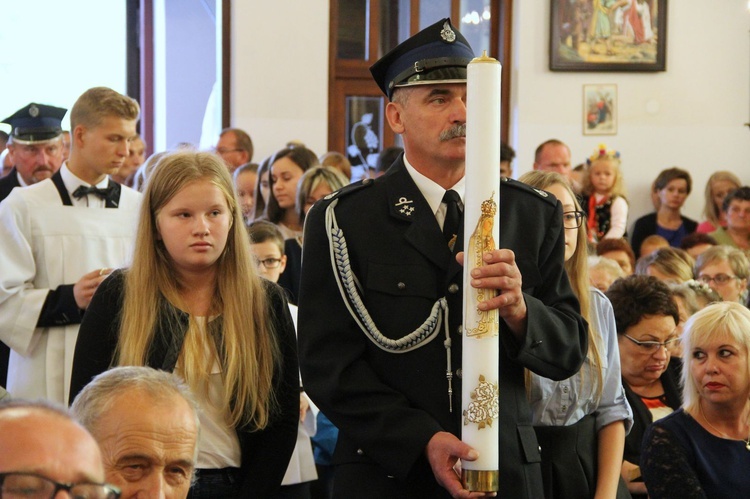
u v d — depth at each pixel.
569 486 3.12
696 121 9.67
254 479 3.06
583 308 3.33
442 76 2.72
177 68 9.87
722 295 5.71
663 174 9.33
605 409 3.31
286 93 9.34
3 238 4.28
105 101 4.43
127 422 2.20
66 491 1.43
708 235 7.37
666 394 4.16
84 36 9.65
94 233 4.39
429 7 9.61
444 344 2.64
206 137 9.90
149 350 3.02
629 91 9.62
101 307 3.12
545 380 3.15
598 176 8.70
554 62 9.52
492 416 2.39
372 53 9.54
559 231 2.84
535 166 8.39
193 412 2.30
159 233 3.13
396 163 2.86
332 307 2.75
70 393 3.07
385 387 2.64
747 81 9.70
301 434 3.90
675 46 9.66
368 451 2.59
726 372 3.37
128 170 7.98
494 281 2.38
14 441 1.45
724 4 9.66
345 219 2.78
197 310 3.13
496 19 9.70
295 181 6.12
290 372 3.18
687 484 3.30
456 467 2.52
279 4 9.31
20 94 9.48
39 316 4.13
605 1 9.54
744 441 3.39
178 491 2.26
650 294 4.02
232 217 3.17
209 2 9.83
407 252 2.72
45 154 5.74
